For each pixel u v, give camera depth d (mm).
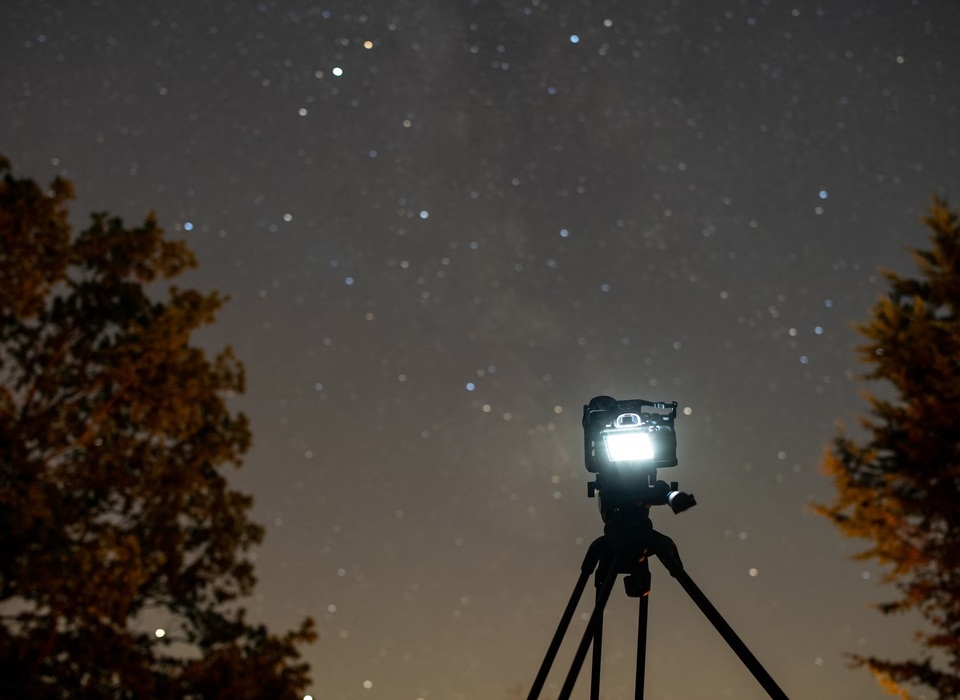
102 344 10453
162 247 11086
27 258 10141
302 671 10445
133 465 10297
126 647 9477
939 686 12188
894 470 13211
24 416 10109
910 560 12711
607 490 4285
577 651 3949
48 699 9102
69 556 9266
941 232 13047
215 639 10469
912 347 13008
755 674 3736
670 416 4340
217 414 11188
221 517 10789
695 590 3977
